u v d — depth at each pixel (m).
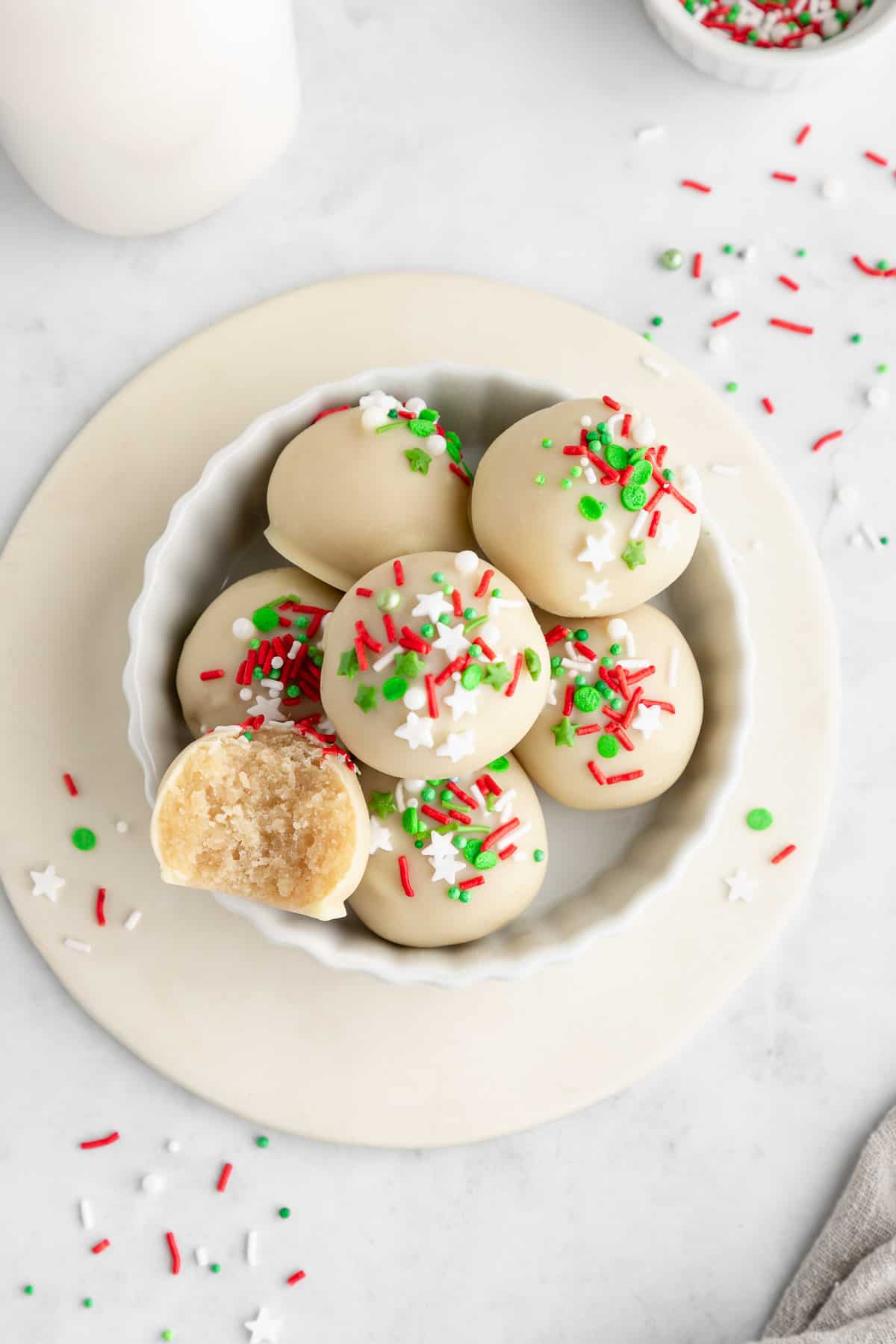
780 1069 0.39
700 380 0.39
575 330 0.39
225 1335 0.38
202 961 0.37
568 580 0.33
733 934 0.38
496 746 0.32
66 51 0.33
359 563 0.34
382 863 0.34
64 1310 0.38
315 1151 0.38
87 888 0.38
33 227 0.40
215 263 0.40
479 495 0.34
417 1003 0.37
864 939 0.40
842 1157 0.39
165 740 0.35
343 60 0.40
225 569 0.37
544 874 0.35
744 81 0.40
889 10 0.39
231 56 0.35
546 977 0.38
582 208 0.41
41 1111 0.38
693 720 0.35
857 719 0.40
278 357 0.39
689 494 0.34
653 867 0.36
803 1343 0.37
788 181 0.41
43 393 0.39
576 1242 0.39
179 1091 0.38
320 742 0.33
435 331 0.39
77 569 0.38
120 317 0.40
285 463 0.35
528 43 0.41
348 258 0.40
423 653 0.32
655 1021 0.38
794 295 0.41
